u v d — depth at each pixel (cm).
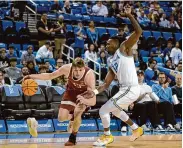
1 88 945
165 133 933
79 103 627
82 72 628
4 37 1295
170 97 1073
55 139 752
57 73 651
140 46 1470
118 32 1368
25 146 620
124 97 609
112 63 616
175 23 1733
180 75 1116
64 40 1266
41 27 1319
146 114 990
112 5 1692
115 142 678
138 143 670
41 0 1653
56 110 966
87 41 1391
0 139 750
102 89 622
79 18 1584
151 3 1816
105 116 614
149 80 1194
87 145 636
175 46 1481
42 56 1213
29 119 651
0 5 1494
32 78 660
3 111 921
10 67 1055
